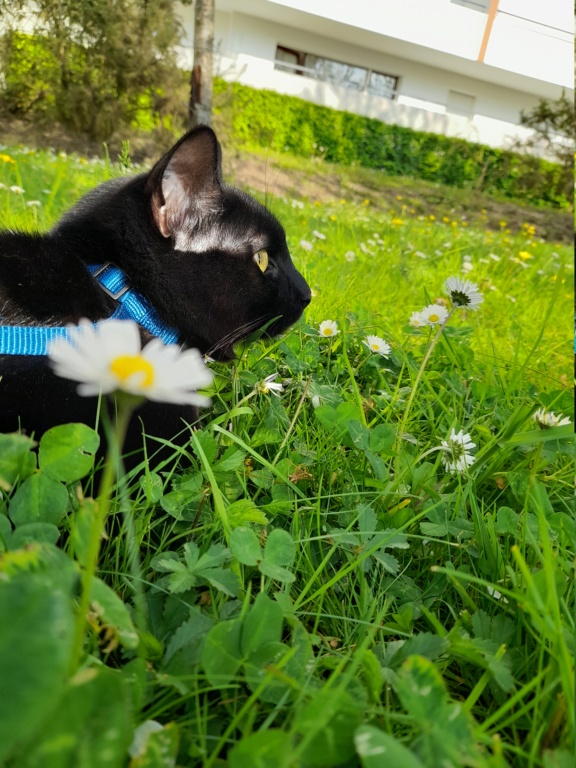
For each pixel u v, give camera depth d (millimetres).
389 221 1340
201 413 311
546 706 154
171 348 108
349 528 224
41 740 93
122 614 127
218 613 179
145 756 117
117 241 259
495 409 363
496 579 219
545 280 943
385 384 391
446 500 259
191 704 151
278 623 152
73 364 105
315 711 120
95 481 232
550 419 260
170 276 270
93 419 226
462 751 118
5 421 216
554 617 161
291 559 185
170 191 269
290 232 840
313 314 489
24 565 112
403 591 221
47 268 234
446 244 1120
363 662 158
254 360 365
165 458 252
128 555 194
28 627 93
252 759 112
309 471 279
